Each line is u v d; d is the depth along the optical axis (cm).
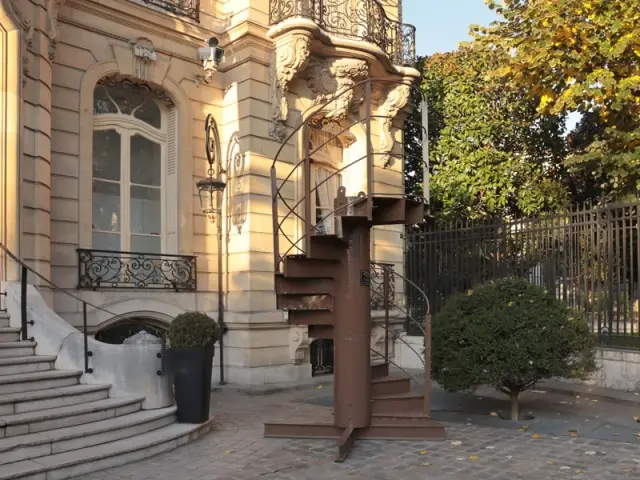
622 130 1065
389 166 1374
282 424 685
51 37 880
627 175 1056
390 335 1327
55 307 904
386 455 612
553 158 1777
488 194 1662
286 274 648
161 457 599
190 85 1118
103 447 577
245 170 1097
